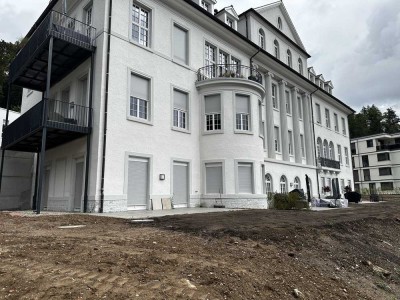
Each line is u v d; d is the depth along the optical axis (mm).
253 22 25094
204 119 17906
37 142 15438
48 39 12930
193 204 16734
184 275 4145
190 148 17094
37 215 10562
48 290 3287
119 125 13641
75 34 13523
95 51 14078
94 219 9453
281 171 24797
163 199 14961
